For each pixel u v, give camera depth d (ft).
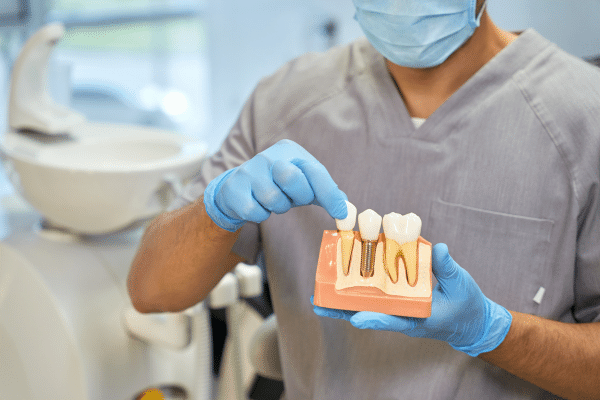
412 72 2.31
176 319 2.97
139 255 2.33
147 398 3.40
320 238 2.37
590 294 2.14
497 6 4.71
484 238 2.15
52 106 3.77
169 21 9.25
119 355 3.22
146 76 10.84
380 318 1.63
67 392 3.13
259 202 1.67
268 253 2.49
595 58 2.89
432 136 2.24
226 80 8.39
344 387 2.32
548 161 2.10
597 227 2.07
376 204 2.29
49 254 3.39
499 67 2.21
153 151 3.88
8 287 3.39
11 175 3.37
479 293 1.84
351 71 2.49
